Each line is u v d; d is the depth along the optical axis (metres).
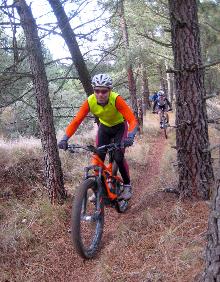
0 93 6.47
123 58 9.84
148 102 27.44
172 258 4.04
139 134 15.63
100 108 5.20
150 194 6.32
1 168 7.67
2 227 5.57
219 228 2.90
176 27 5.14
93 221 4.67
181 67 5.19
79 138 11.86
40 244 5.21
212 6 7.17
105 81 4.88
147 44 11.26
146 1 8.99
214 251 2.94
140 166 9.52
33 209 6.07
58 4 6.15
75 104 11.91
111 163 5.58
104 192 5.10
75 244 4.36
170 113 25.09
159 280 3.72
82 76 8.20
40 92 6.10
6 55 6.99
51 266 4.68
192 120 5.27
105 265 4.26
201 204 5.14
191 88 5.21
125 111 5.13
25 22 5.75
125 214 5.78
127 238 4.75
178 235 4.49
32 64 6.02
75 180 7.76
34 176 7.56
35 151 8.52
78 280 4.31
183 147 5.41
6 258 4.90
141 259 4.28
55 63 7.98
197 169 5.37
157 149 12.51
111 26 10.30
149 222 4.97
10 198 6.77
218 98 18.34
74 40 7.65
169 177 7.31
